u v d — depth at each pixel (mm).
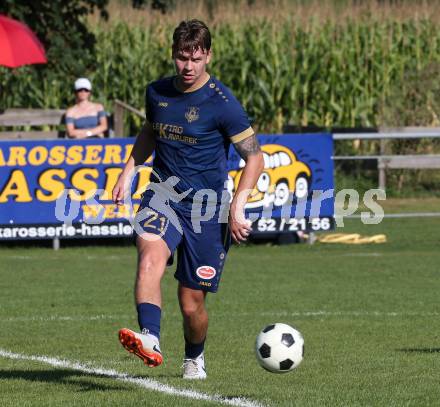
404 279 46188
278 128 94625
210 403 21625
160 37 97188
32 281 45375
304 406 21344
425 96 87188
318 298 40375
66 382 24469
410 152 81188
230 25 96688
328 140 57438
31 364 27141
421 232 65312
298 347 22609
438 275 47531
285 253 56625
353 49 95000
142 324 21516
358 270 49312
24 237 56031
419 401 22125
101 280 45750
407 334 32156
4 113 68812
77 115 64438
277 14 96812
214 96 22672
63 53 79250
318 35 96250
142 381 24469
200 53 22266
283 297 40625
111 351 29297
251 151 22938
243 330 33031
